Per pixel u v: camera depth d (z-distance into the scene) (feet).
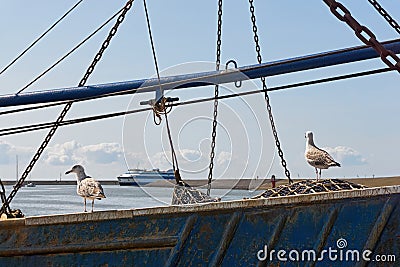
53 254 28.73
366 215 26.61
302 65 39.06
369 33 26.12
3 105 41.34
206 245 27.55
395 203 26.45
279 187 32.27
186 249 27.63
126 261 28.07
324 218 26.84
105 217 28.27
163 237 27.73
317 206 26.91
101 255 28.30
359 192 26.66
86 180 37.42
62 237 28.68
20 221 29.17
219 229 27.53
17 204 123.85
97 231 28.35
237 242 27.43
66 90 40.78
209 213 27.58
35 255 28.99
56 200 143.33
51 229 28.84
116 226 28.19
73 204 120.37
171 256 27.66
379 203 26.53
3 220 29.35
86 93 40.47
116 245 28.04
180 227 27.71
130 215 28.07
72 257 28.58
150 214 27.94
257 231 27.30
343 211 26.73
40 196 163.53
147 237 27.91
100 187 36.94
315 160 34.88
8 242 29.22
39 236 28.94
